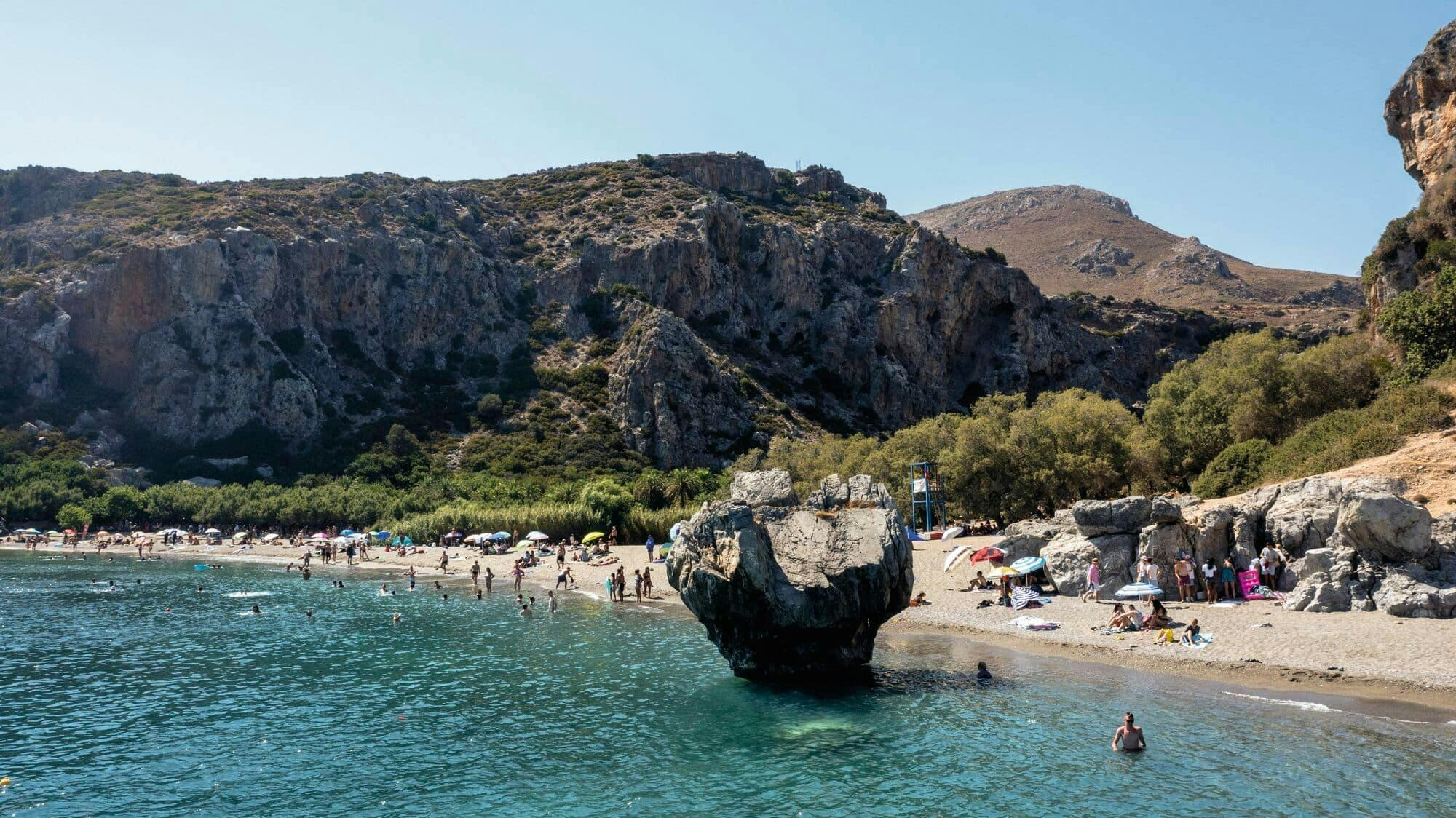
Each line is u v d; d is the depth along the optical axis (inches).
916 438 3939.5
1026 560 2011.6
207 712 1381.6
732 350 6825.8
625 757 1146.0
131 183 7519.7
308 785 1073.5
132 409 5743.1
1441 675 1232.8
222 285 6013.8
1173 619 1643.7
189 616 2311.8
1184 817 899.4
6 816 987.3
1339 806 900.0
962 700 1315.2
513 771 1107.9
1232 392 3189.0
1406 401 2333.9
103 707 1408.7
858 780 1040.8
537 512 4047.7
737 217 7534.5
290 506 4729.3
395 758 1159.6
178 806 1013.2
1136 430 3449.8
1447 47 3329.2
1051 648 1601.9
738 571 1407.5
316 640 1962.4
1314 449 2458.2
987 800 968.9
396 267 6756.9
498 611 2359.7
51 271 6156.5
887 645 1716.3
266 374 5841.5
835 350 7081.7
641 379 5861.2
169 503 4913.9
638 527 4042.8
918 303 7475.4
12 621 2235.5
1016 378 7583.7
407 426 5944.9
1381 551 1599.4
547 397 6146.7
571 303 6998.0
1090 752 1083.9
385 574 3341.5
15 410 5575.8
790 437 5856.3
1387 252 3255.4
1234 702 1218.6
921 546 2866.6
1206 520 1863.9
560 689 1491.1
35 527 4862.2
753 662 1491.1
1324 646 1392.7
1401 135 3585.1
